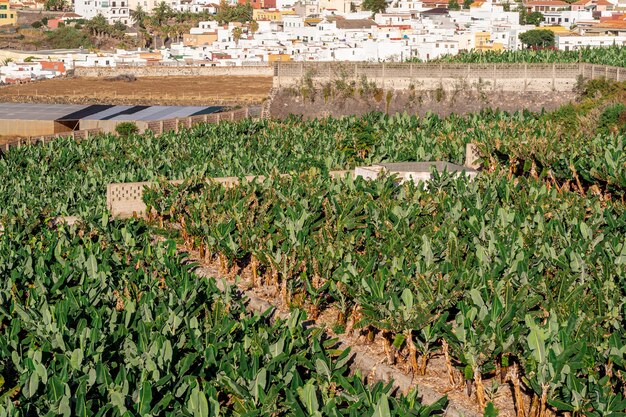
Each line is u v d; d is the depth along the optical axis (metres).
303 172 45.03
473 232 31.36
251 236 32.16
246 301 30.47
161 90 113.44
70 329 23.69
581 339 22.02
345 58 125.38
